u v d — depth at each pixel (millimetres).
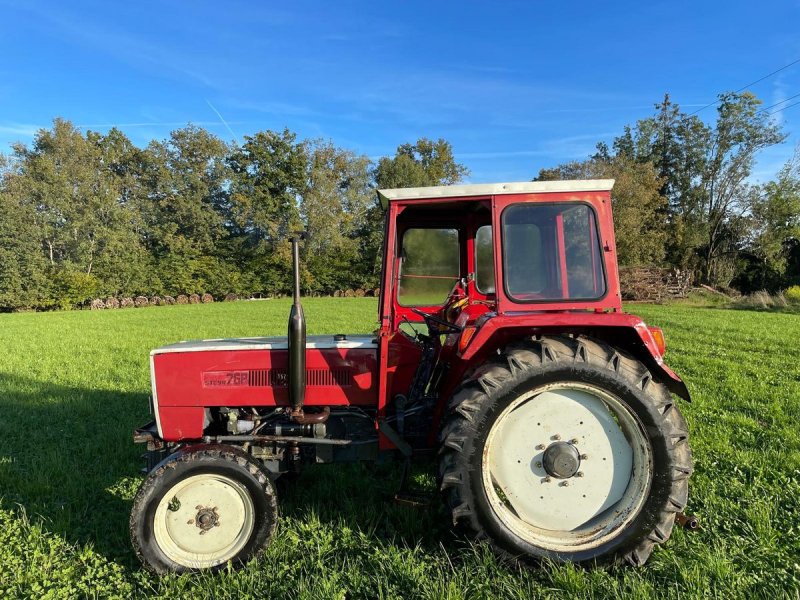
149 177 46500
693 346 10672
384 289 3318
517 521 3061
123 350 11648
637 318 3020
